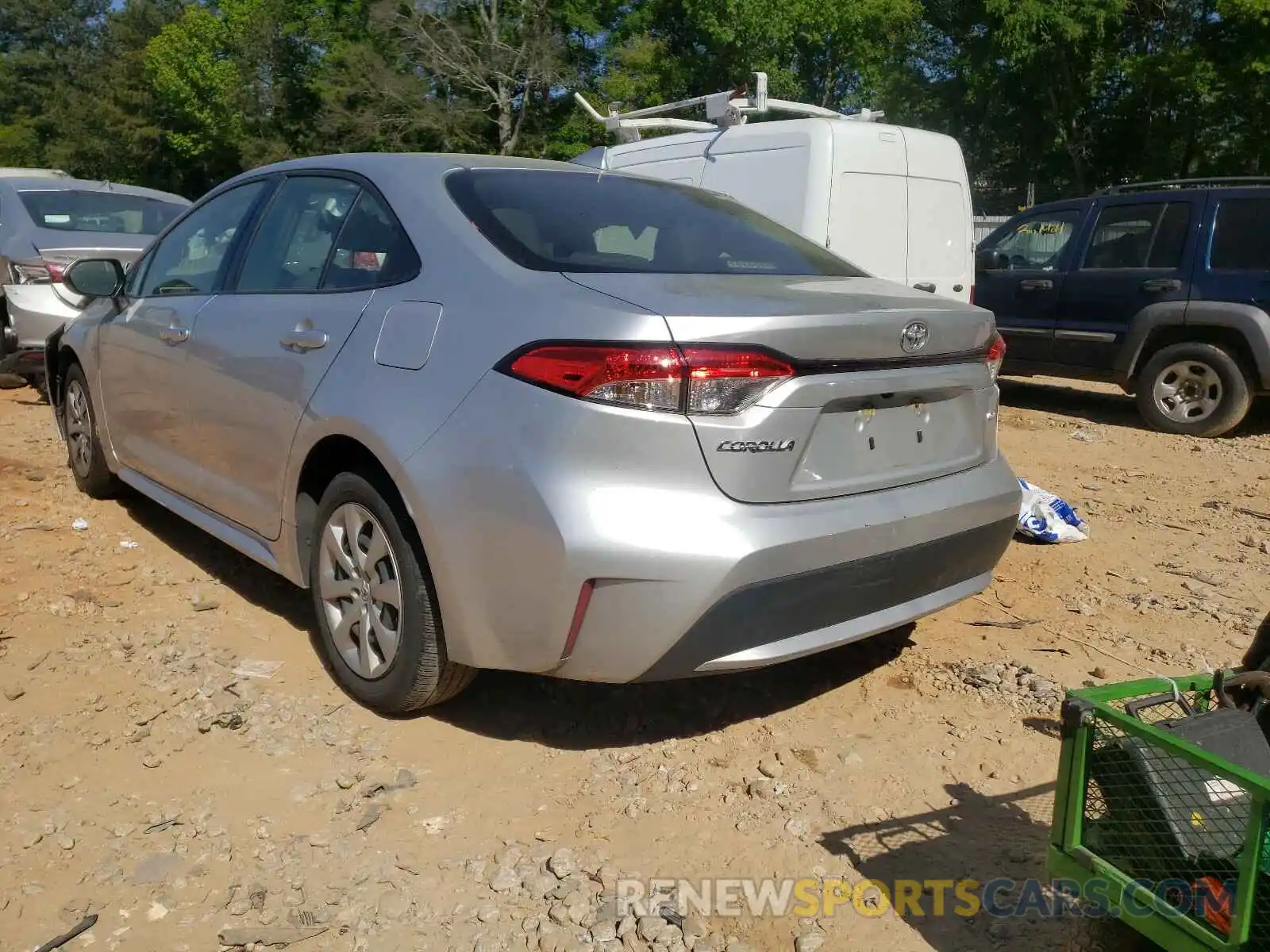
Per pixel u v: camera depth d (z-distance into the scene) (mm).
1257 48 25203
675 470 2789
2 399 8328
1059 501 5680
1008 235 10016
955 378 3387
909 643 4219
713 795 3121
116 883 2688
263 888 2680
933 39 35469
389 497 3271
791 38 31328
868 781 3213
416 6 33125
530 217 3465
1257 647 2855
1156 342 8867
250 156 41188
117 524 5312
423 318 3221
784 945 2539
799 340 2885
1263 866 2043
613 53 34094
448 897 2670
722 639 2871
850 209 7719
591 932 2545
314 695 3631
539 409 2850
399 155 3877
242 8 41156
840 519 3004
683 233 3721
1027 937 2564
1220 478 7211
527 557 2859
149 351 4609
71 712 3484
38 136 66125
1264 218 8297
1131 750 2307
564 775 3207
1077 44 28516
